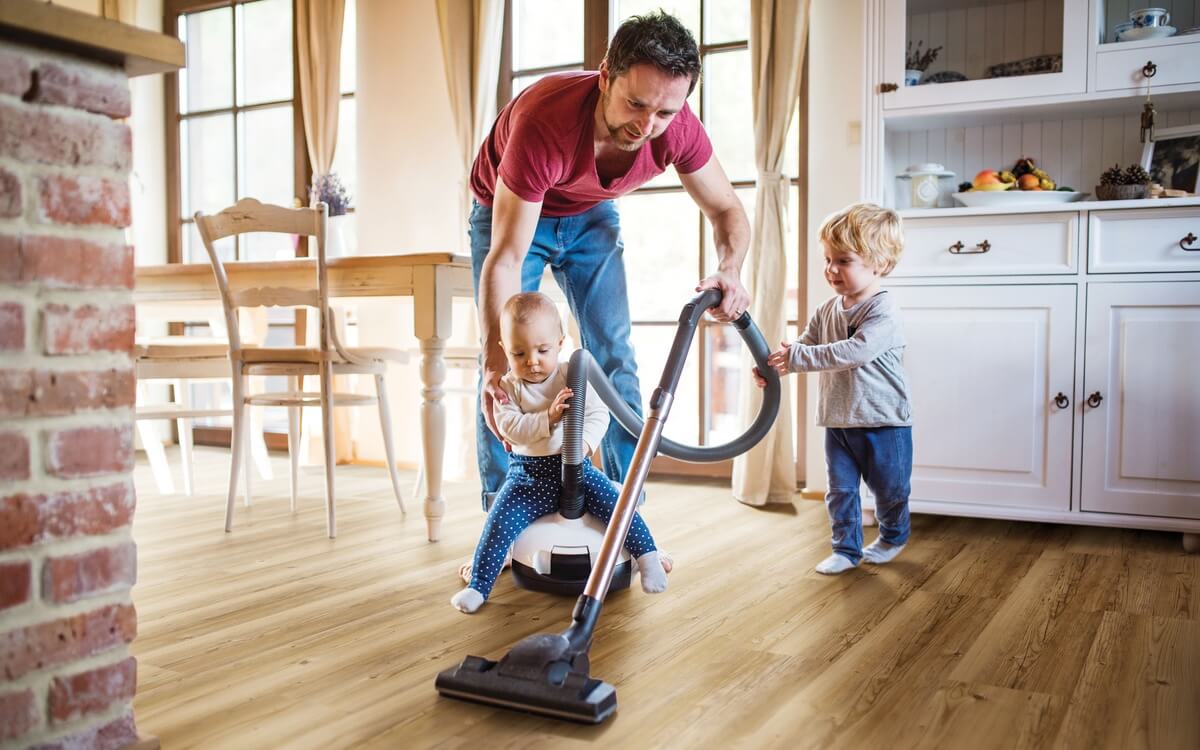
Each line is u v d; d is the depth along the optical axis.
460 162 4.09
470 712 1.41
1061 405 2.68
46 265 1.07
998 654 1.67
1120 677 1.55
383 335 4.32
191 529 2.87
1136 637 1.77
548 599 2.05
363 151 4.32
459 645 1.73
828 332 2.44
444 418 2.70
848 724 1.36
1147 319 2.59
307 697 1.47
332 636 1.79
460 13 3.95
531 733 1.33
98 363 1.13
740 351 3.73
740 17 3.65
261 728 1.35
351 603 2.03
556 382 2.06
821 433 3.40
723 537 2.73
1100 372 2.64
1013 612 1.95
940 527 2.89
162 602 2.04
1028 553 2.53
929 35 3.03
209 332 5.07
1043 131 3.09
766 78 3.38
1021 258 2.71
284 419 4.86
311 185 4.57
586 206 2.19
